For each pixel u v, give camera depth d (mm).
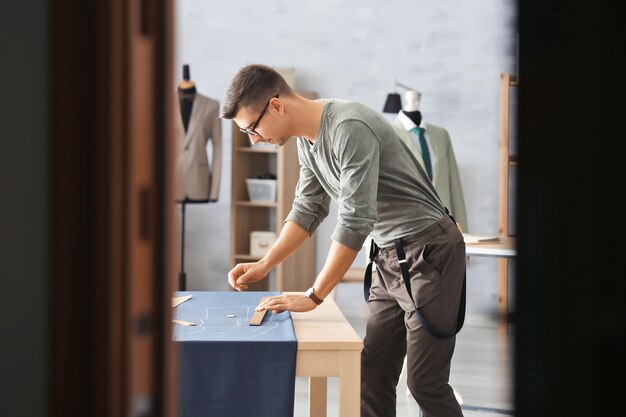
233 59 7434
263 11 7383
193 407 2215
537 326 1157
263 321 2523
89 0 1077
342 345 2258
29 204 1229
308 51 7336
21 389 1246
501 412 4219
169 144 1132
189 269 7551
